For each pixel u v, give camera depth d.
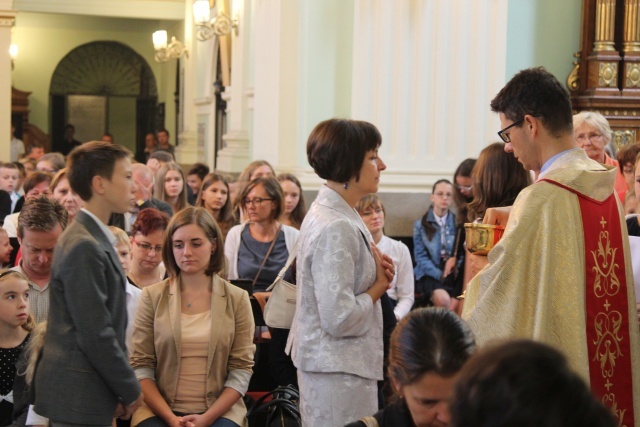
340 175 3.31
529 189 2.84
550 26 8.02
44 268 4.38
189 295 4.15
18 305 3.91
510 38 7.97
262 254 5.84
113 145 3.47
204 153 16.25
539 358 1.28
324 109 7.98
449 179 7.72
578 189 2.82
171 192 8.13
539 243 2.77
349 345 3.24
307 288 3.30
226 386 4.08
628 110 7.91
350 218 3.32
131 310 4.43
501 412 1.25
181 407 4.03
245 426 4.11
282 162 8.16
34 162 11.48
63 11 17.64
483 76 7.71
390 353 2.19
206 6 12.34
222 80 14.00
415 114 7.69
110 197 3.40
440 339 2.10
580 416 1.24
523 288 2.76
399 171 7.67
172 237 4.07
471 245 3.10
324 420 3.25
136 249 4.75
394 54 7.68
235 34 12.43
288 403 4.17
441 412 2.10
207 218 4.12
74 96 24.20
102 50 24.19
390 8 7.65
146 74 24.36
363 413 3.26
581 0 8.04
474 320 2.77
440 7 7.64
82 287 3.23
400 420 2.31
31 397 3.47
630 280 2.93
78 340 3.22
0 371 3.95
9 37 15.70
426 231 7.21
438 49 7.65
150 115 24.39
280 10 8.06
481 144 7.73
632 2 7.84
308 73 7.92
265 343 4.89
